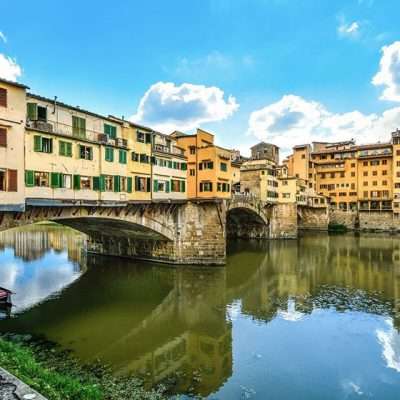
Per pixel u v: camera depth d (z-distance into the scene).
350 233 80.06
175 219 39.34
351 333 19.91
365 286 31.12
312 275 35.72
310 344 18.44
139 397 12.82
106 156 29.14
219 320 22.38
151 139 35.44
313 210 88.75
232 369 15.69
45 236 67.62
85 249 48.53
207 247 39.56
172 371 15.52
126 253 43.00
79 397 10.46
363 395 13.63
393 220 82.19
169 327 21.33
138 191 33.56
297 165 94.31
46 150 24.09
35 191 23.17
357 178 90.56
